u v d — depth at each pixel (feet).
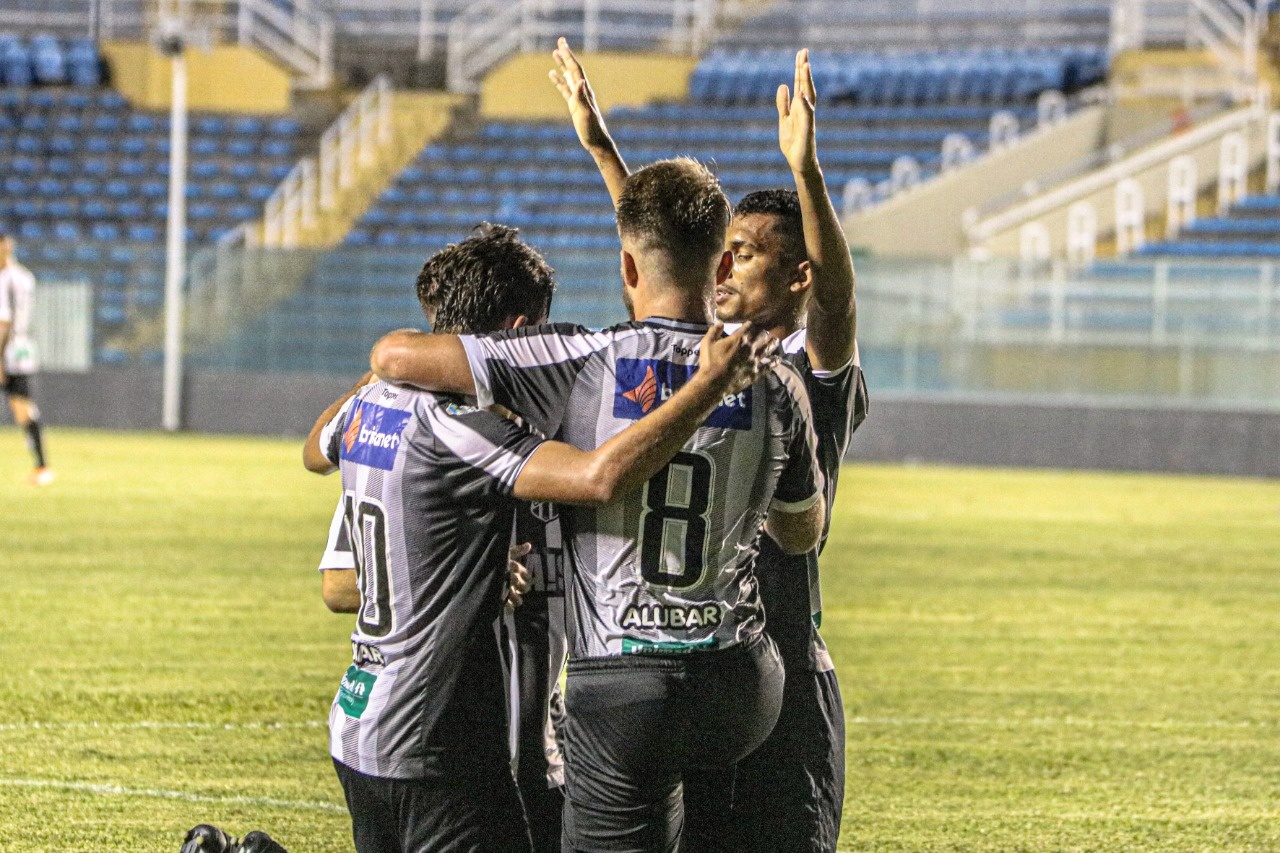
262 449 104.06
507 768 17.33
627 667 16.15
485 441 16.24
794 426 16.80
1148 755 32.99
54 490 77.20
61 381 120.67
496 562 17.01
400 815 17.10
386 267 119.96
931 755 32.65
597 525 16.26
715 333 15.79
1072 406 106.63
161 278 123.34
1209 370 107.04
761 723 16.69
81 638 42.37
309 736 32.71
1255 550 66.33
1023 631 47.06
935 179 129.49
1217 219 125.70
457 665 16.84
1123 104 134.92
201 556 57.31
